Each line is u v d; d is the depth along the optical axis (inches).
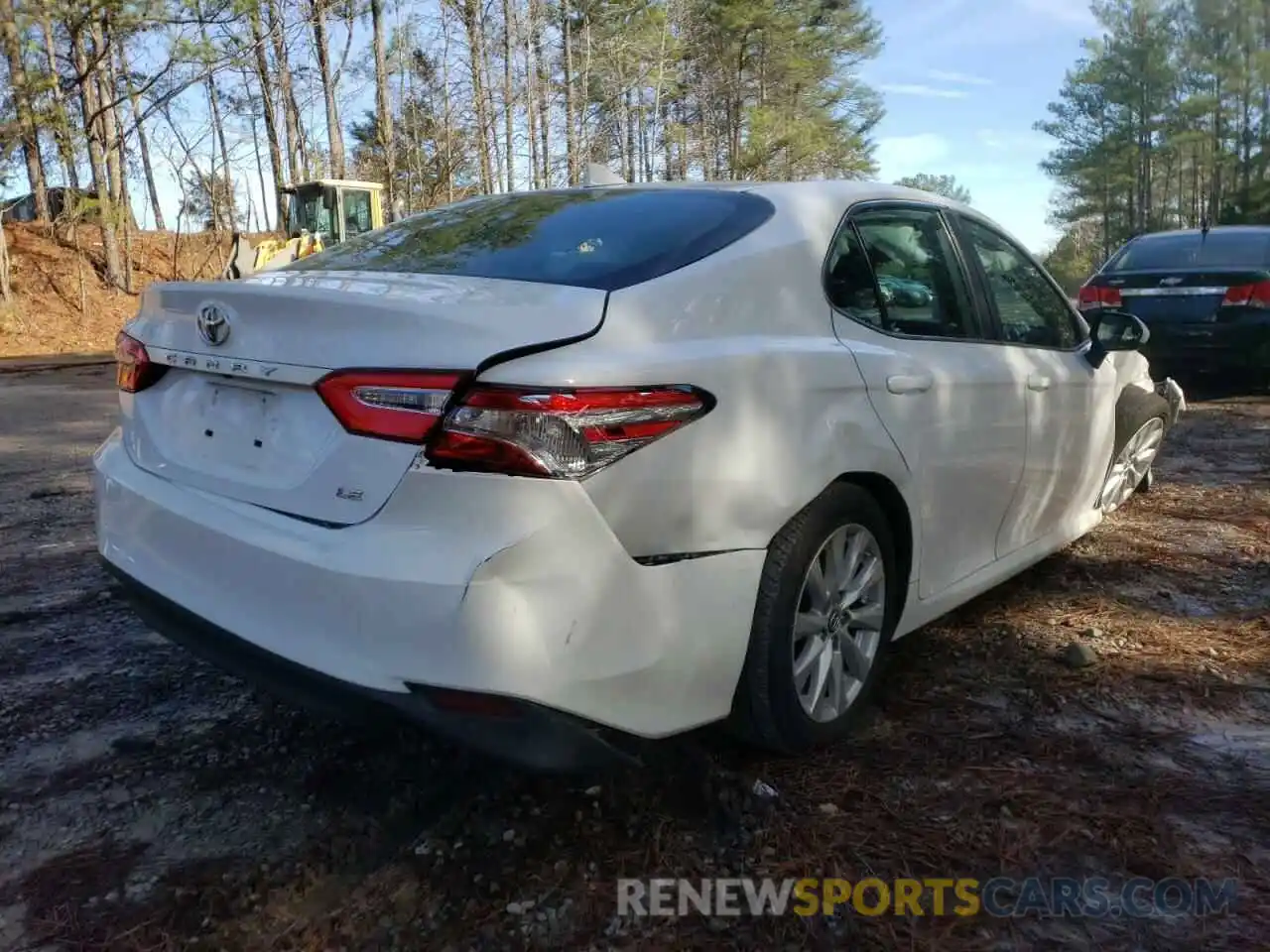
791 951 82.3
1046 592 163.2
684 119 1747.0
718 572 92.7
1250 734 116.5
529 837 97.4
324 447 89.6
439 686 81.5
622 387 85.0
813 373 101.7
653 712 89.7
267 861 94.8
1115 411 176.7
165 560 102.7
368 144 1158.3
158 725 121.6
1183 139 2210.9
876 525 113.0
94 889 91.1
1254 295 329.7
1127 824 98.9
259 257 729.6
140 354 111.5
